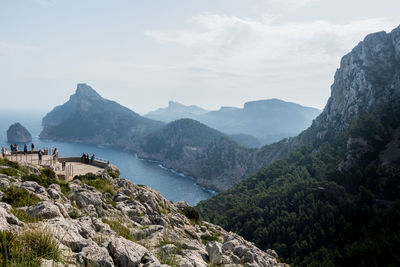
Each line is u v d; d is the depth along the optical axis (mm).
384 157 104250
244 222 104812
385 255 56844
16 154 45594
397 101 125812
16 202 13875
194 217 33875
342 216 80188
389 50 159500
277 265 26531
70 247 8516
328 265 62500
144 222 20109
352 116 152125
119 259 8469
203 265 12273
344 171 113562
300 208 94938
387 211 76125
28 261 6277
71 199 18891
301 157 160875
